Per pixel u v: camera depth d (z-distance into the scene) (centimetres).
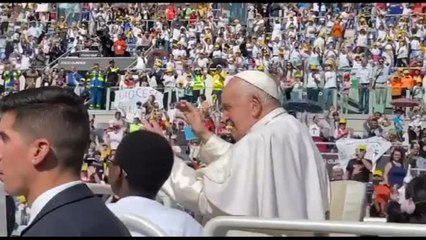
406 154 1697
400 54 2294
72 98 226
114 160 291
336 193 408
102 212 219
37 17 3042
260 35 2738
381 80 2055
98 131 1952
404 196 356
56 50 2839
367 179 1608
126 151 287
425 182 351
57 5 3058
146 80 2294
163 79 2308
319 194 370
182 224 280
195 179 360
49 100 222
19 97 223
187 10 2947
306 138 383
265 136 361
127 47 2828
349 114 1900
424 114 1862
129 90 2109
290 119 380
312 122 1867
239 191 354
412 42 2333
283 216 353
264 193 353
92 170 1097
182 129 1714
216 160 366
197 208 360
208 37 2689
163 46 2794
